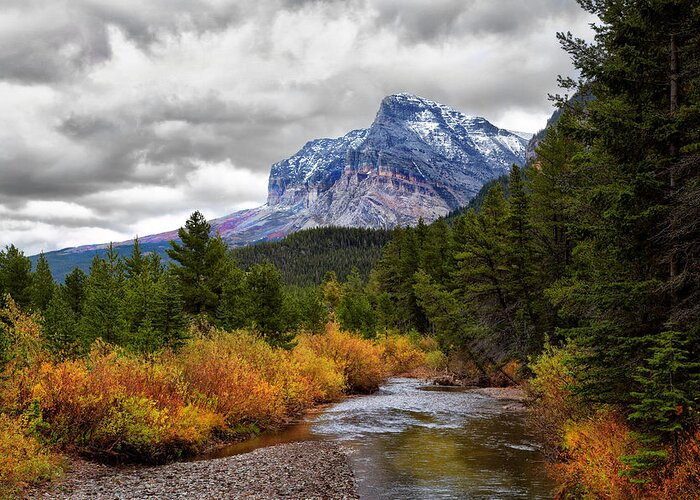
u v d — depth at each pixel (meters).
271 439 21.08
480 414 27.09
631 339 11.13
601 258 14.60
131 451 16.42
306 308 49.09
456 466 15.98
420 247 73.94
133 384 18.08
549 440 16.31
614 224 12.12
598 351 12.56
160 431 16.91
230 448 19.38
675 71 12.02
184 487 13.55
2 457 12.11
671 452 9.59
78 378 16.64
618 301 12.09
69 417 15.86
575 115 15.23
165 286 27.16
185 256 42.56
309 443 19.95
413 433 21.86
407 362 58.91
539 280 34.66
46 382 16.12
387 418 26.08
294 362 30.78
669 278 11.91
